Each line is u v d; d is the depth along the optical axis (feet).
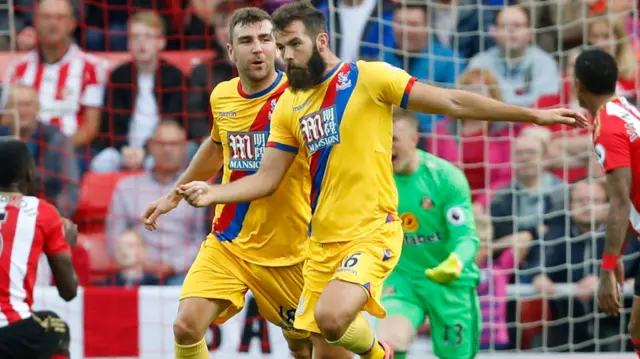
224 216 72.79
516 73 112.88
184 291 71.92
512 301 100.27
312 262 64.64
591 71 72.79
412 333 83.05
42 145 106.83
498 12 115.34
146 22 112.16
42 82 109.60
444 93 60.49
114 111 110.42
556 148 107.55
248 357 92.27
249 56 70.03
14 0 115.85
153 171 107.24
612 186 70.85
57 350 68.18
